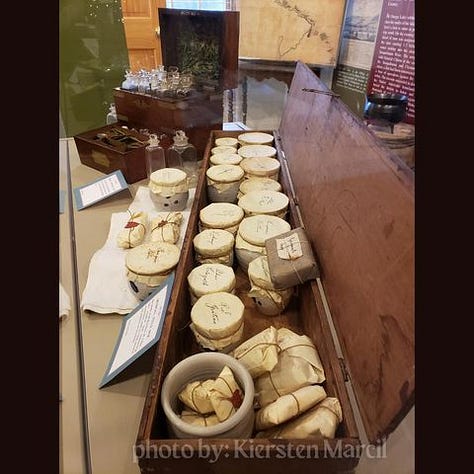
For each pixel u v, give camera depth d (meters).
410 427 0.67
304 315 0.93
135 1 2.36
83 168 1.67
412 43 1.33
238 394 0.65
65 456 0.66
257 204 1.20
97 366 0.82
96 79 2.18
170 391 0.66
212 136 1.72
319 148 1.15
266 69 2.03
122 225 1.24
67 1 2.01
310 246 0.96
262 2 1.83
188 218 1.22
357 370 0.66
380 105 1.19
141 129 1.75
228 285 0.89
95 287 0.99
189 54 1.85
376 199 0.73
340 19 1.74
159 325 0.76
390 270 0.63
